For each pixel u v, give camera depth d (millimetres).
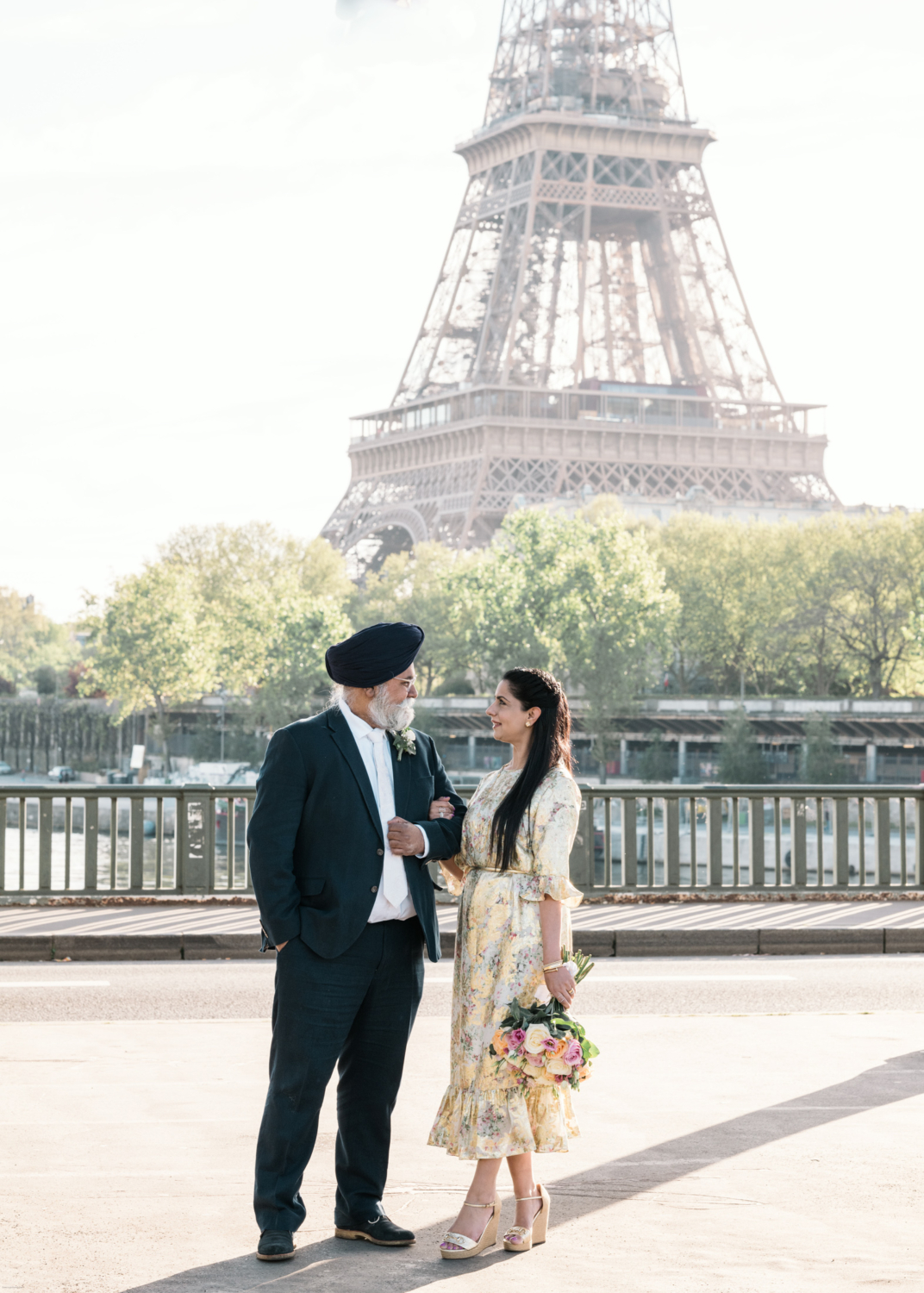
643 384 125062
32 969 13234
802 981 12602
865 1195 6090
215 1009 11211
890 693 93188
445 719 96188
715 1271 5137
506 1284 5055
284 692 100938
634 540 91438
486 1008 5766
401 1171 6648
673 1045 9547
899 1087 8242
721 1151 6828
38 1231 5574
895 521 87250
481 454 112812
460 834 5961
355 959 5609
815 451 126938
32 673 184375
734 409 128625
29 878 46219
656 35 122625
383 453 128375
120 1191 6141
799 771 83125
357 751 5723
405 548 133625
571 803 5840
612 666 86312
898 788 17156
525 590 88938
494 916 5793
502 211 119750
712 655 97625
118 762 129750
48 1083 8336
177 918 15023
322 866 5609
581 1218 5828
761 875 17016
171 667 109250
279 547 123812
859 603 86688
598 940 14336
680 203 120938
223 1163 6609
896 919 15273
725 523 100188
